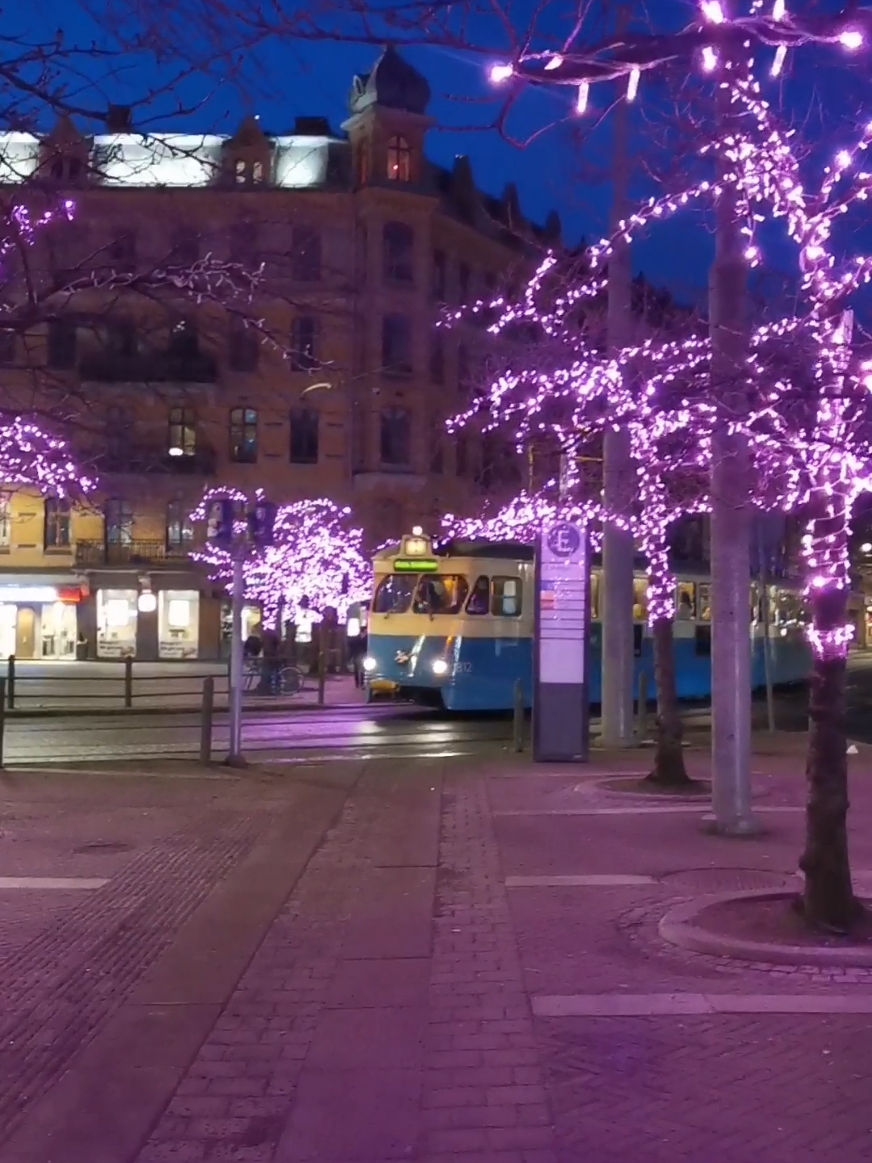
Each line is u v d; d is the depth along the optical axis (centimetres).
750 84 763
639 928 806
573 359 1490
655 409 767
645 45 596
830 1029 610
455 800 1346
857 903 773
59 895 920
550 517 1712
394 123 4497
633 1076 552
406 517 4678
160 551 4859
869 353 712
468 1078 553
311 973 724
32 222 770
